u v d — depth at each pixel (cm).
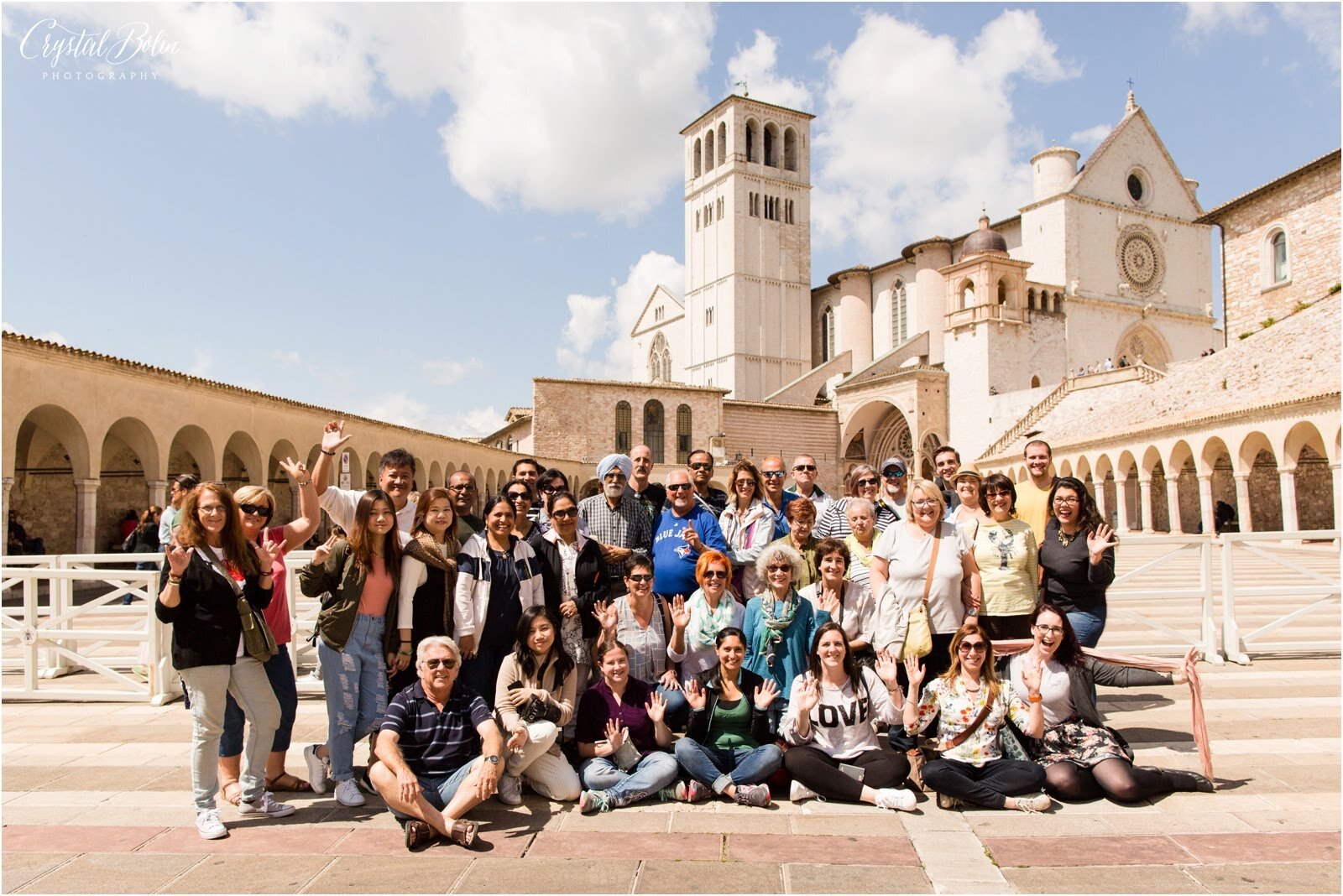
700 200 8481
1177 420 3228
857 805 623
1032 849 533
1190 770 679
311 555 1296
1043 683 661
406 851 543
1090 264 6028
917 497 729
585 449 5575
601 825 588
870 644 738
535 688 644
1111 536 752
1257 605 1589
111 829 583
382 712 644
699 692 670
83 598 1927
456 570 677
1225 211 4469
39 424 1967
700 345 8412
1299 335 3092
